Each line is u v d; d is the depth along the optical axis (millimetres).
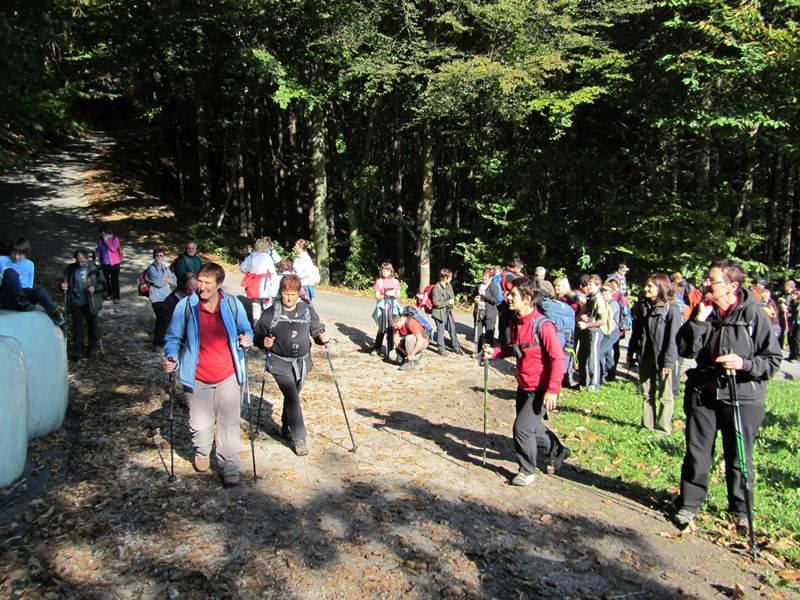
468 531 4465
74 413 6879
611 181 21234
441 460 5965
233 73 19828
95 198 24641
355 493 5062
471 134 20328
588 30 18812
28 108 12250
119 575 3762
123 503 4730
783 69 15016
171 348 5074
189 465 5512
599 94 19094
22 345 5812
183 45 20016
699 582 3881
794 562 4121
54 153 29969
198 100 23484
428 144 20719
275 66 17156
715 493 5227
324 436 6488
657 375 7102
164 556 3979
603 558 4148
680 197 19516
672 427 7402
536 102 17500
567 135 21547
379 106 23125
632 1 17812
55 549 4035
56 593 3566
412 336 10125
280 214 30125
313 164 20500
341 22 17547
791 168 22344
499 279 11617
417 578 3814
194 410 5207
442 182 27094
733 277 4496
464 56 17828
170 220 23406
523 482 5348
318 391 8352
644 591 3758
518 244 21609
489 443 6586
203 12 17453
